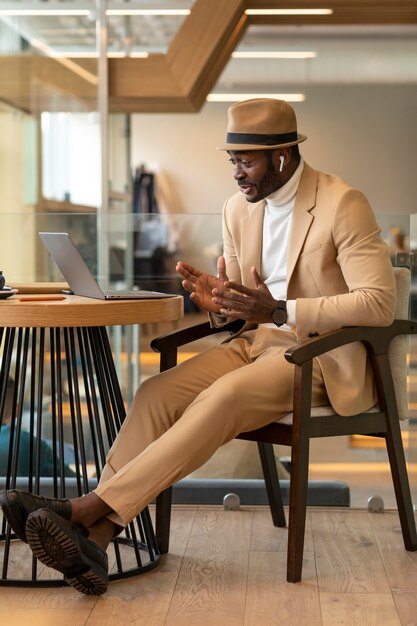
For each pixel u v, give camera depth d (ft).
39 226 12.37
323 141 21.77
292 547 8.38
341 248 8.79
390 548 9.39
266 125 8.93
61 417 8.62
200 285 9.41
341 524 10.24
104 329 8.92
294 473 8.38
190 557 9.12
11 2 17.90
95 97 17.95
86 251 12.38
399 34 21.26
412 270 10.64
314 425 8.51
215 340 11.55
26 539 7.79
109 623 7.47
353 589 8.23
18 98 17.94
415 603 7.91
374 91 21.49
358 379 8.82
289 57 21.62
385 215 10.73
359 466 11.94
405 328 9.27
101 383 8.86
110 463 8.69
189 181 22.84
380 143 21.63
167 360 9.44
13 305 7.88
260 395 8.47
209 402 8.31
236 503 10.84
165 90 18.13
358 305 8.52
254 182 9.08
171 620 7.54
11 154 17.97
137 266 12.33
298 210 9.05
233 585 8.34
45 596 8.07
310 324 8.59
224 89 22.00
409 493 9.32
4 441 11.66
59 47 17.92
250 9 19.19
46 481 11.39
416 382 10.44
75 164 18.02
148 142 22.79
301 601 7.95
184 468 8.17
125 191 18.93
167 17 18.07
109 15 17.99
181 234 12.25
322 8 19.39
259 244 9.46
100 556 7.79
